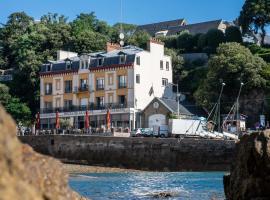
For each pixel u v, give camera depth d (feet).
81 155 250.16
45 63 386.11
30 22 508.53
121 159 236.63
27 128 345.92
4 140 15.84
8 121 16.83
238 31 424.05
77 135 254.27
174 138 225.76
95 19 525.34
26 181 16.52
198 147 219.61
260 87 318.65
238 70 319.88
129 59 334.03
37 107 388.57
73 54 402.31
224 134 253.65
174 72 388.98
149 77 342.44
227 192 62.23
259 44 439.63
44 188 19.10
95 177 184.96
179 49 436.76
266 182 53.83
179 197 106.42
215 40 426.51
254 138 56.24
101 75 345.10
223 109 317.83
